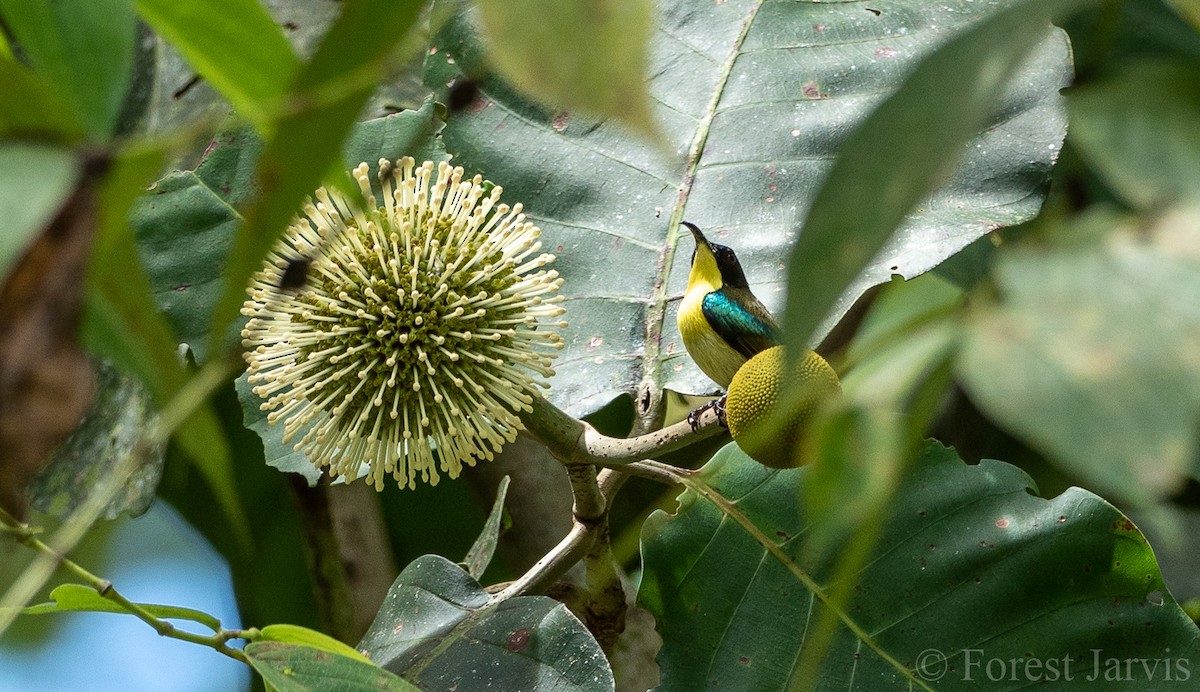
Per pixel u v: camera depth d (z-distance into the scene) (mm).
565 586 5793
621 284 6094
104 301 1899
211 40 2021
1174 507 7121
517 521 7527
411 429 5344
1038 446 1276
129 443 5941
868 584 5074
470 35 6227
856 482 1609
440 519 8625
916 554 5082
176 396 1925
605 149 6332
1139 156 1436
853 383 1682
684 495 5320
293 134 1758
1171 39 5914
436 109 6148
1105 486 1197
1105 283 1355
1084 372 1275
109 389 6152
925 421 1585
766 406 3584
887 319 5941
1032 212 5512
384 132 6039
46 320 1557
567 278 6129
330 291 5320
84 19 2141
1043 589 4973
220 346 1892
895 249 5391
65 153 1570
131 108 6945
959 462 5203
